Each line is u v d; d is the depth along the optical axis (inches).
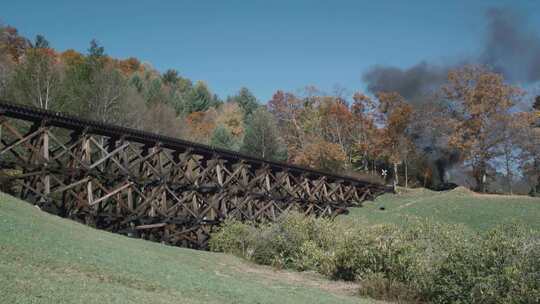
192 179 1008.9
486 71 2068.2
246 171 1214.9
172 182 965.8
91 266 428.8
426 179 2299.5
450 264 544.7
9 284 317.4
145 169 959.6
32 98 1625.2
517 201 1392.7
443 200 1478.8
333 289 634.2
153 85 3097.9
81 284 362.9
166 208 962.7
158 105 2395.4
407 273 601.6
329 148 2191.2
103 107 1892.2
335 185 1526.8
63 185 786.2
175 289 424.2
